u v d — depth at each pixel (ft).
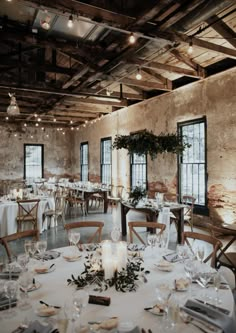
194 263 6.49
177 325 4.33
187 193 22.12
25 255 6.93
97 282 6.03
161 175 24.75
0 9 14.20
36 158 43.42
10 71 23.39
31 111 34.27
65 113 35.22
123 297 5.43
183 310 4.73
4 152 41.06
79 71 18.28
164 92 24.57
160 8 10.88
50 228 20.63
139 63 16.96
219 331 4.24
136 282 6.07
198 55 18.33
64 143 45.50
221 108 18.75
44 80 24.27
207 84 19.85
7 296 5.13
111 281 5.97
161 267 6.79
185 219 18.42
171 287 5.80
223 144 18.61
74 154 45.32
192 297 5.35
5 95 28.81
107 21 12.01
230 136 18.12
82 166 42.91
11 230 17.89
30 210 18.26
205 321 4.46
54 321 4.57
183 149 20.18
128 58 15.93
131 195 18.34
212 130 19.43
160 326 4.41
